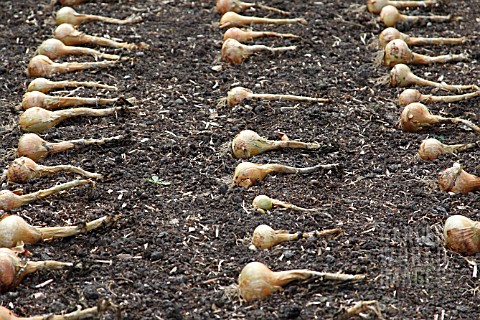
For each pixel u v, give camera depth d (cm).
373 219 729
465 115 910
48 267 651
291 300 622
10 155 839
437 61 1022
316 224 719
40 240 690
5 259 632
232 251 689
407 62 1012
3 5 1203
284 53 1043
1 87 985
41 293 634
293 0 1209
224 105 932
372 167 816
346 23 1134
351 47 1071
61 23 1127
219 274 659
